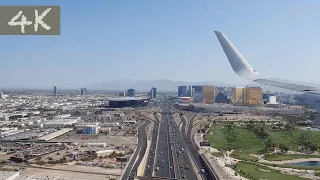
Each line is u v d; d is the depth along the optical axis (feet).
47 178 606.14
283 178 647.15
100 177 639.35
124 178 629.51
